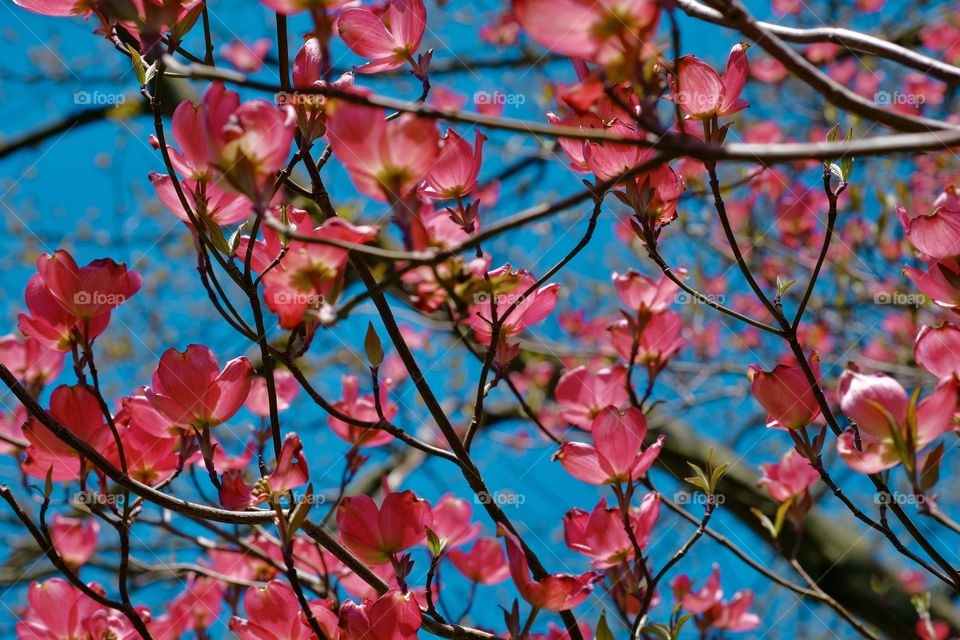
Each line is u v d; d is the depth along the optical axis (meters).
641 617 2.50
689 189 3.29
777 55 2.23
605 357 3.92
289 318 2.35
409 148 2.29
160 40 2.36
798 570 2.67
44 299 2.46
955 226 2.45
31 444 2.47
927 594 2.73
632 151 2.47
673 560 2.51
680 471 4.44
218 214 2.41
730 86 2.44
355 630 2.46
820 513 4.21
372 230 2.35
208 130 2.29
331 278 2.36
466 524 2.63
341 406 2.68
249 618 2.49
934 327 2.43
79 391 2.46
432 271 2.32
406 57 2.47
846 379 2.36
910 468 2.34
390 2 2.46
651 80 2.24
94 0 2.43
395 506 2.48
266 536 2.73
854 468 2.37
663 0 2.23
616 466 2.50
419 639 2.54
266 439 2.68
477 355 2.51
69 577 2.44
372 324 2.46
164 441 2.50
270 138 2.29
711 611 2.77
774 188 3.95
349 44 2.46
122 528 2.45
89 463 2.48
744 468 4.24
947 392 2.34
